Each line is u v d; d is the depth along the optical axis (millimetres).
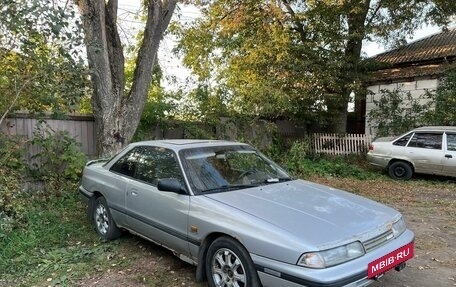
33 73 6152
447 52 15406
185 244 4039
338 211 3691
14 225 5727
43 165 7621
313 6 13688
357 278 3107
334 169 12109
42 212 6414
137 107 8164
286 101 12641
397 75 15438
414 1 13938
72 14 5738
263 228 3328
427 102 14047
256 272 3326
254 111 12328
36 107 7203
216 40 14023
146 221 4574
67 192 7465
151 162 4824
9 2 5082
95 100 7914
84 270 4492
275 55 13727
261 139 12914
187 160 4426
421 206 7848
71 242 5430
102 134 7934
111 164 5480
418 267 4551
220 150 4801
